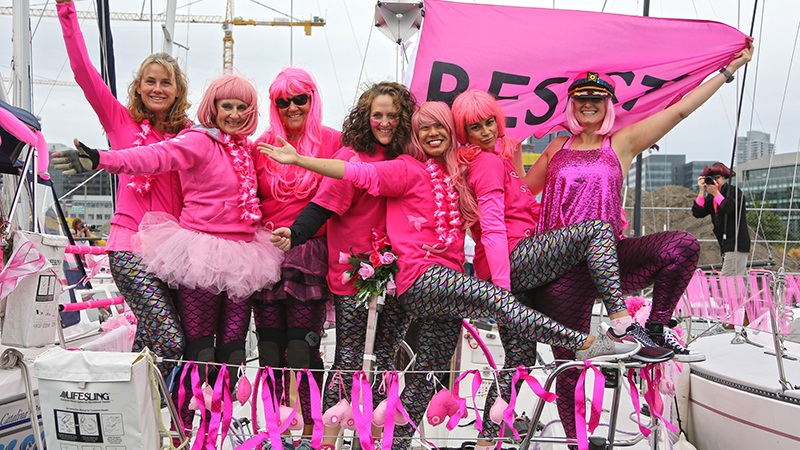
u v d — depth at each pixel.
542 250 2.35
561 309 2.45
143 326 2.35
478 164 2.35
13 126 2.26
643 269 2.42
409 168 2.33
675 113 2.69
